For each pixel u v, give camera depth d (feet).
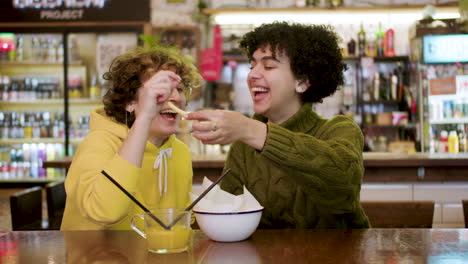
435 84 17.39
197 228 5.50
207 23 20.52
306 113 5.15
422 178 10.68
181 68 5.16
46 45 20.11
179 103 4.99
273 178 5.01
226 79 21.02
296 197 4.91
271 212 5.02
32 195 7.18
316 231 4.13
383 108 20.48
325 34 5.04
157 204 5.07
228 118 3.67
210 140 3.70
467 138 17.42
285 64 4.92
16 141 20.13
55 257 3.41
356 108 20.22
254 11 19.03
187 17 20.52
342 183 3.99
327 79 5.06
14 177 20.47
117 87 5.03
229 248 3.61
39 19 19.35
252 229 3.83
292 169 3.87
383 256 3.32
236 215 3.71
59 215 7.75
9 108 21.03
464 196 10.62
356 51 19.75
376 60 20.03
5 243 3.80
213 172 11.09
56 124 20.40
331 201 4.18
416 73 18.24
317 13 19.31
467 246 3.56
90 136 4.83
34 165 20.53
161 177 5.01
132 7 19.34
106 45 20.16
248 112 21.13
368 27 20.40
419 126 18.16
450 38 17.43
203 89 20.70
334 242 3.72
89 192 4.14
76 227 4.76
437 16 19.22
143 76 4.98
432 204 5.53
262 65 4.99
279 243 3.73
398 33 20.45
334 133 4.76
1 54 20.02
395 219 5.57
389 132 20.29
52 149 20.63
